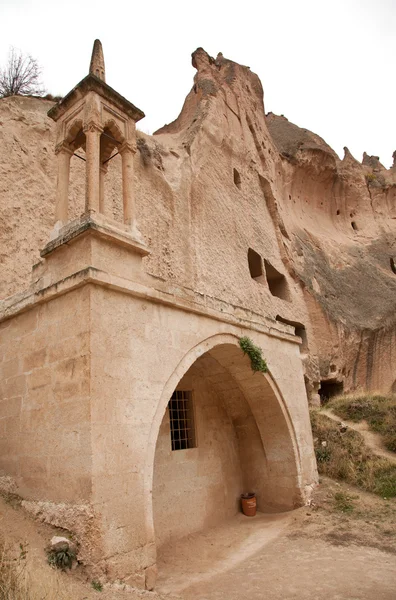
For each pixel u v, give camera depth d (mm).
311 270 27016
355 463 12117
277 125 36469
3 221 11055
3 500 5863
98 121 6840
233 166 23016
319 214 34188
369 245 34500
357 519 8875
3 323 7324
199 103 23328
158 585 5965
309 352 23594
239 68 28844
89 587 4590
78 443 5324
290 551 7375
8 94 17172
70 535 5051
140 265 6754
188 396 9727
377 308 28375
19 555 4375
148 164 16281
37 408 6102
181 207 17250
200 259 17078
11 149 12109
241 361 9297
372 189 38312
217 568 6750
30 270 11164
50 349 6121
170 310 7121
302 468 10234
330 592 5426
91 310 5672
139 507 5547
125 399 5789
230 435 10547
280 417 10133
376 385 26516
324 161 33312
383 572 6047
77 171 12914
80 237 6191
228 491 9914
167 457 8469
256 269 22953
